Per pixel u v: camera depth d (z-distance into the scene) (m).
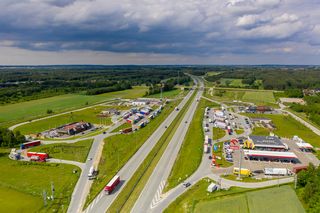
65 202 84.56
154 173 103.62
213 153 124.69
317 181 85.81
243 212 77.06
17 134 148.75
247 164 113.06
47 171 109.69
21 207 82.56
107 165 114.38
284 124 185.25
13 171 110.06
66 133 160.75
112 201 83.56
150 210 78.50
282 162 116.81
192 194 87.31
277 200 83.25
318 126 183.88
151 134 157.50
